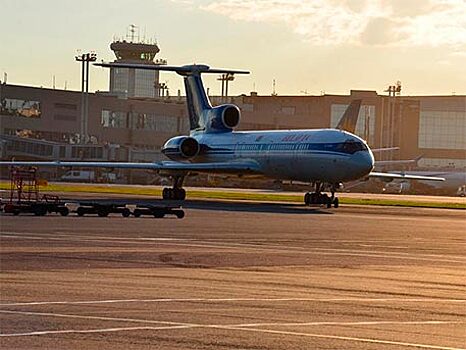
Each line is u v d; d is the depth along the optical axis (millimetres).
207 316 49719
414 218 165000
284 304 54938
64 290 57969
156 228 114812
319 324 48312
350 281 67812
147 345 41750
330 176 194000
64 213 137500
